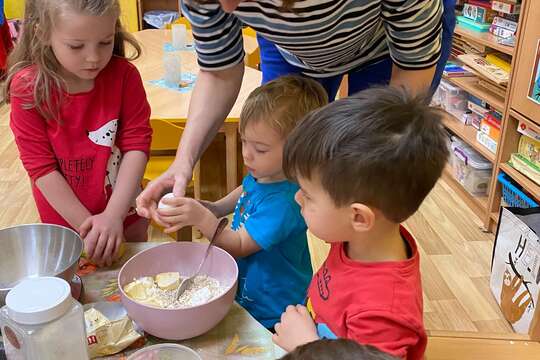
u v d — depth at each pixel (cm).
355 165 85
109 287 116
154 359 94
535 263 203
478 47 312
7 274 116
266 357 98
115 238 130
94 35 133
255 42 341
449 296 235
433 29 118
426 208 303
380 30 137
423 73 125
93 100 148
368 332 87
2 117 413
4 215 288
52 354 81
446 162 92
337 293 95
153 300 108
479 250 268
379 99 90
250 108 124
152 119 214
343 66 144
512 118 266
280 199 125
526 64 249
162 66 286
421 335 89
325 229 94
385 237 94
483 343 137
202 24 131
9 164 343
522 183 255
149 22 474
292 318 99
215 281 117
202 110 142
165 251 120
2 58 395
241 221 135
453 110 338
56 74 142
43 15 132
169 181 130
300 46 123
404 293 89
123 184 149
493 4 294
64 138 147
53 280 85
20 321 78
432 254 263
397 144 85
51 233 118
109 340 97
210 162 251
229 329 105
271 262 131
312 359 61
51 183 146
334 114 89
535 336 139
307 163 90
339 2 110
